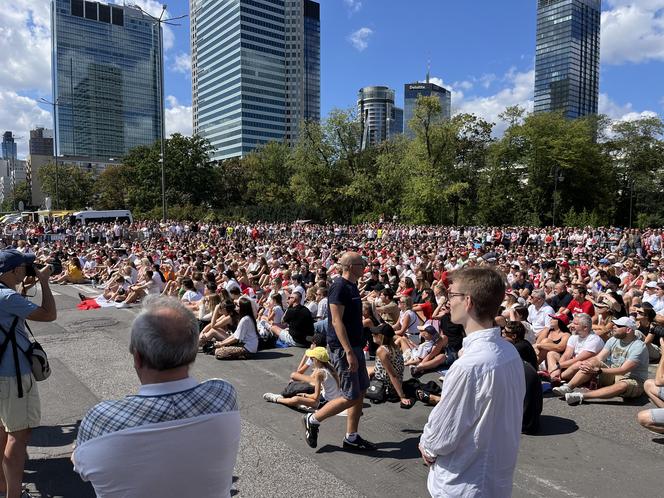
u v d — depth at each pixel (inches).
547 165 2121.1
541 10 6678.2
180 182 2610.7
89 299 526.9
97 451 62.5
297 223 1771.7
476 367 80.6
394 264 650.8
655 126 2519.7
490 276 86.4
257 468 166.2
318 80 6274.6
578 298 387.5
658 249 1114.1
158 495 64.1
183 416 65.3
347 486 154.6
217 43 5876.0
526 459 175.8
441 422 82.7
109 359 296.5
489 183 2271.2
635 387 233.5
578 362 251.6
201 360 308.0
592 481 159.3
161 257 789.9
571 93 6486.2
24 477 161.0
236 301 381.1
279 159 2829.7
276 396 231.5
